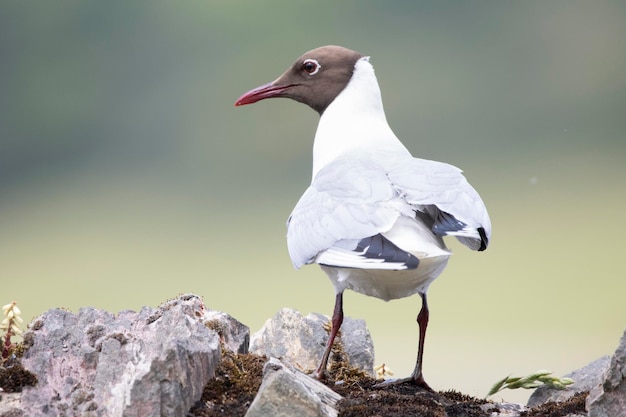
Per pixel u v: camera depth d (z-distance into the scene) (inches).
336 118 337.4
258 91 354.9
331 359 311.4
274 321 319.0
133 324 280.4
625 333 252.1
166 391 249.4
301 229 282.0
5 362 268.4
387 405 268.4
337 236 271.7
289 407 243.1
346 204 275.6
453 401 286.0
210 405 259.0
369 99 338.6
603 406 254.1
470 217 272.5
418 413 264.1
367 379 301.0
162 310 291.7
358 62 343.0
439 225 270.1
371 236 267.9
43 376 263.9
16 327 273.6
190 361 256.7
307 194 291.3
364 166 288.4
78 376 266.5
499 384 298.8
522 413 275.4
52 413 255.8
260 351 315.6
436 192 275.7
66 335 275.9
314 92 347.9
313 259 277.6
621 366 251.8
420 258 264.7
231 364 271.7
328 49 347.6
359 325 323.3
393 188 278.1
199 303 304.7
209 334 271.3
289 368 281.1
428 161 292.4
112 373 261.4
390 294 287.1
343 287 288.4
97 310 287.9
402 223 271.4
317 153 338.3
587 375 297.9
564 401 287.0
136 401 247.9
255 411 243.9
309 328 317.4
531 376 297.1
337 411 265.4
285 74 353.7
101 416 255.0
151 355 261.9
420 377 296.0
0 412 253.4
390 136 330.3
